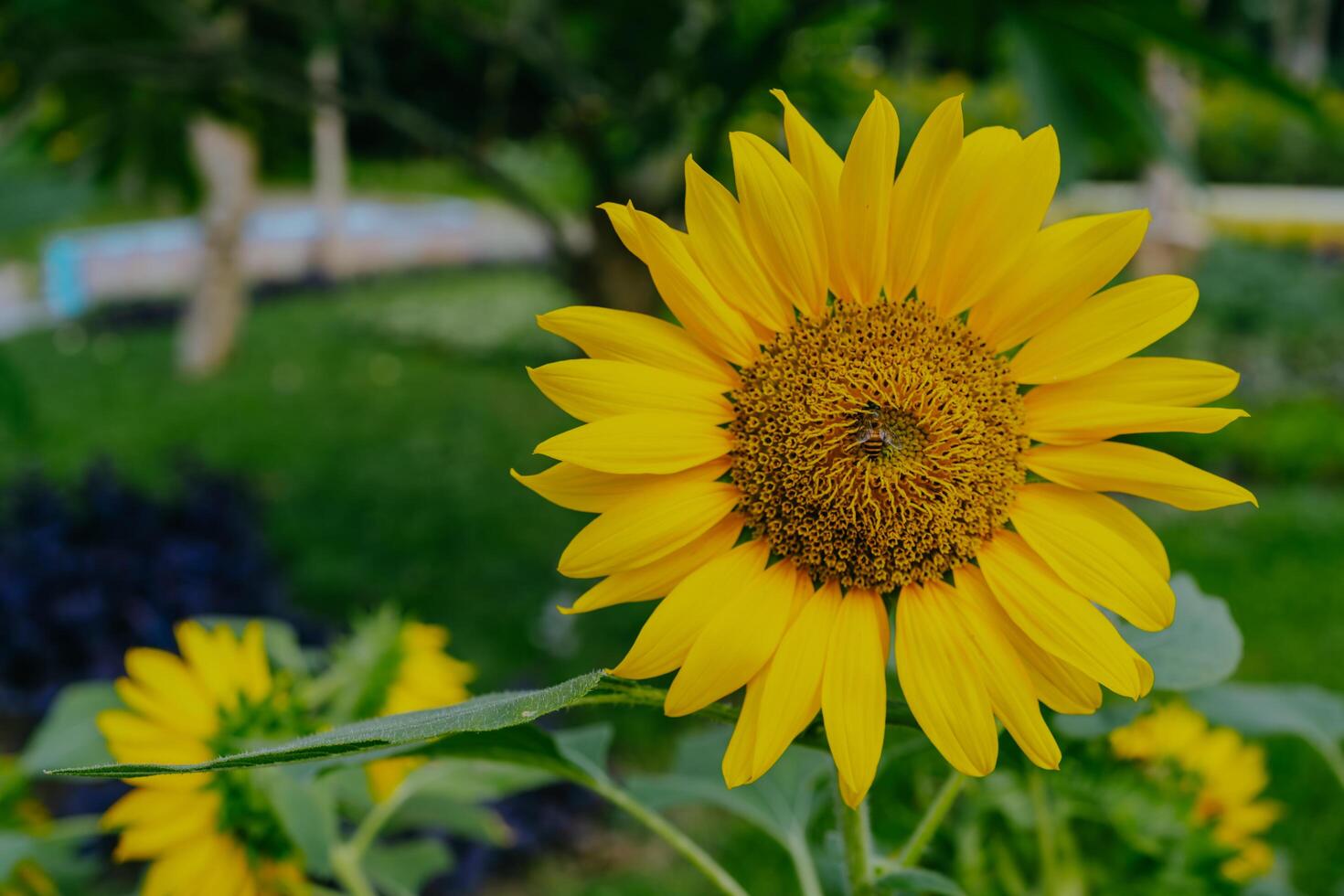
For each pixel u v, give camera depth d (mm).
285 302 6180
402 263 7281
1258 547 2422
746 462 454
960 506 450
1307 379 3732
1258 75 1248
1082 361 454
